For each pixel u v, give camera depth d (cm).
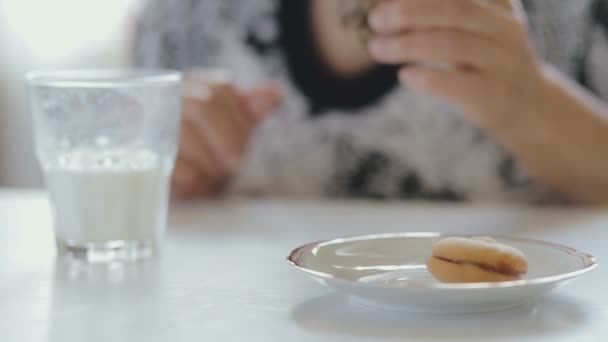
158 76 79
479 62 100
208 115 111
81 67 181
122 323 63
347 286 63
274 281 71
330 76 127
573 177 113
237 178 131
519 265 63
